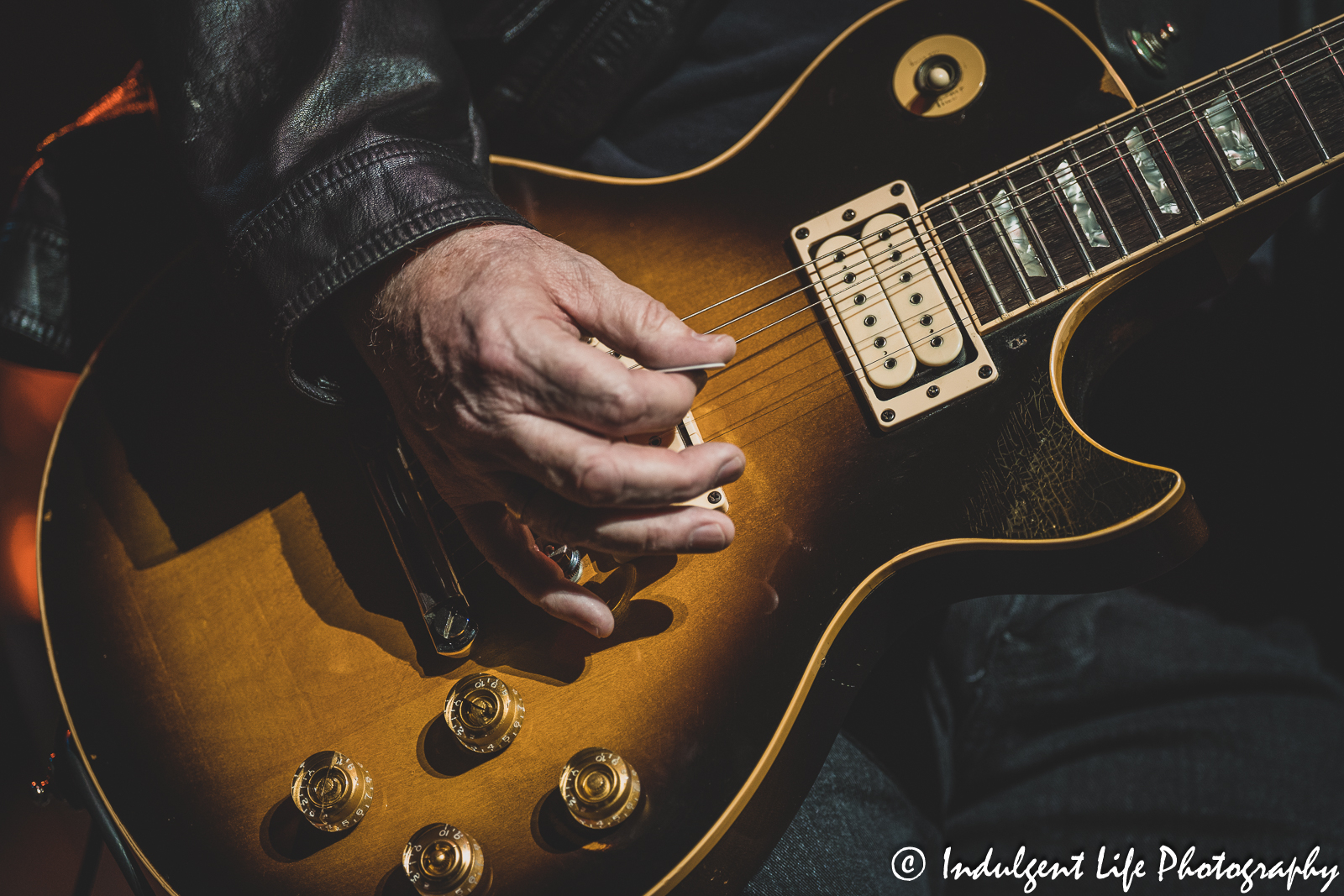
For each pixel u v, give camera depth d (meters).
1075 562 0.86
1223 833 0.91
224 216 0.87
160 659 0.89
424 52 0.90
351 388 0.89
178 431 0.92
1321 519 1.02
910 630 0.99
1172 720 0.95
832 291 0.90
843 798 0.93
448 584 0.87
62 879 1.14
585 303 0.83
